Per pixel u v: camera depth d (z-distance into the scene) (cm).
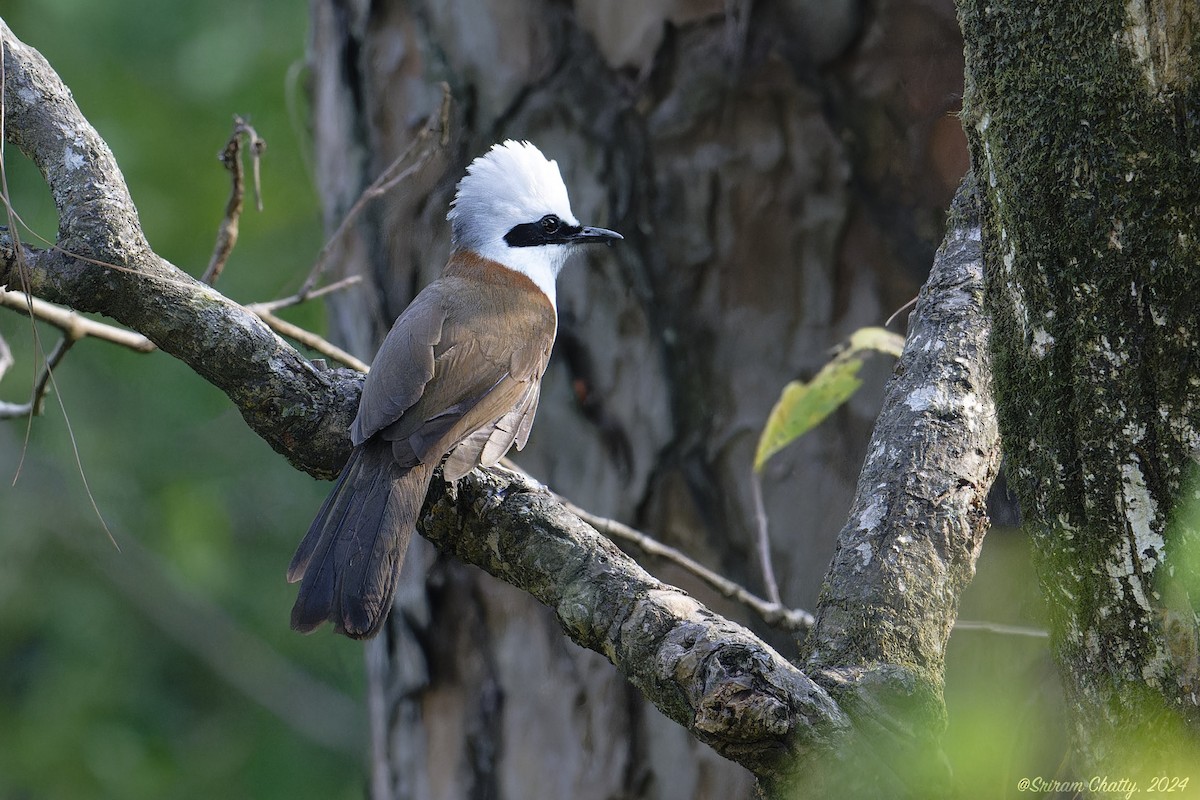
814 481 980
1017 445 534
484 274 974
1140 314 479
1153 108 465
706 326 999
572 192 1022
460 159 1076
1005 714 490
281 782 1795
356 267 1152
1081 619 516
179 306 688
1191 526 466
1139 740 499
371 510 711
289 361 733
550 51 1033
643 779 1028
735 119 983
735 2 971
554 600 605
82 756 1672
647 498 1009
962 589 607
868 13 958
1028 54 496
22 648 1789
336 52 1161
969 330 674
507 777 1077
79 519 1803
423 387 828
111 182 701
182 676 1839
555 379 1031
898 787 492
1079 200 485
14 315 1210
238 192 839
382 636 1168
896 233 962
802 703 504
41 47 1636
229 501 1847
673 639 540
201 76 1639
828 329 977
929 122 954
